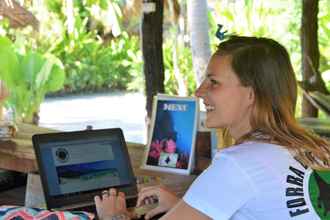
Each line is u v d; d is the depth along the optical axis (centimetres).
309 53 452
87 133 186
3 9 627
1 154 224
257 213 127
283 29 802
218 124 141
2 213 136
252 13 792
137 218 167
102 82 1112
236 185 127
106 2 791
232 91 138
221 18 791
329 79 660
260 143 133
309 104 455
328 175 131
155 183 198
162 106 217
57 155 177
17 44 694
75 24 1008
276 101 136
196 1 498
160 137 216
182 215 129
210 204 127
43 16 920
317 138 140
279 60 138
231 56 139
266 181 127
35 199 190
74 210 173
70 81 1082
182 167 210
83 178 179
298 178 128
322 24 684
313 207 126
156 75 329
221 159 131
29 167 213
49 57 609
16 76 562
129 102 1001
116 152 189
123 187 185
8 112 287
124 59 1121
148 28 327
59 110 927
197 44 500
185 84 796
